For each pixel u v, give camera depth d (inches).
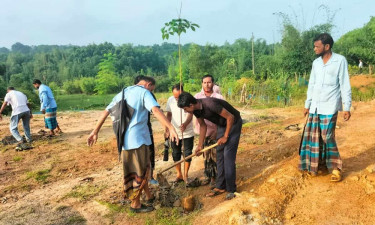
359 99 627.8
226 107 159.5
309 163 165.6
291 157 203.2
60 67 3855.8
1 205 184.1
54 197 190.9
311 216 135.4
